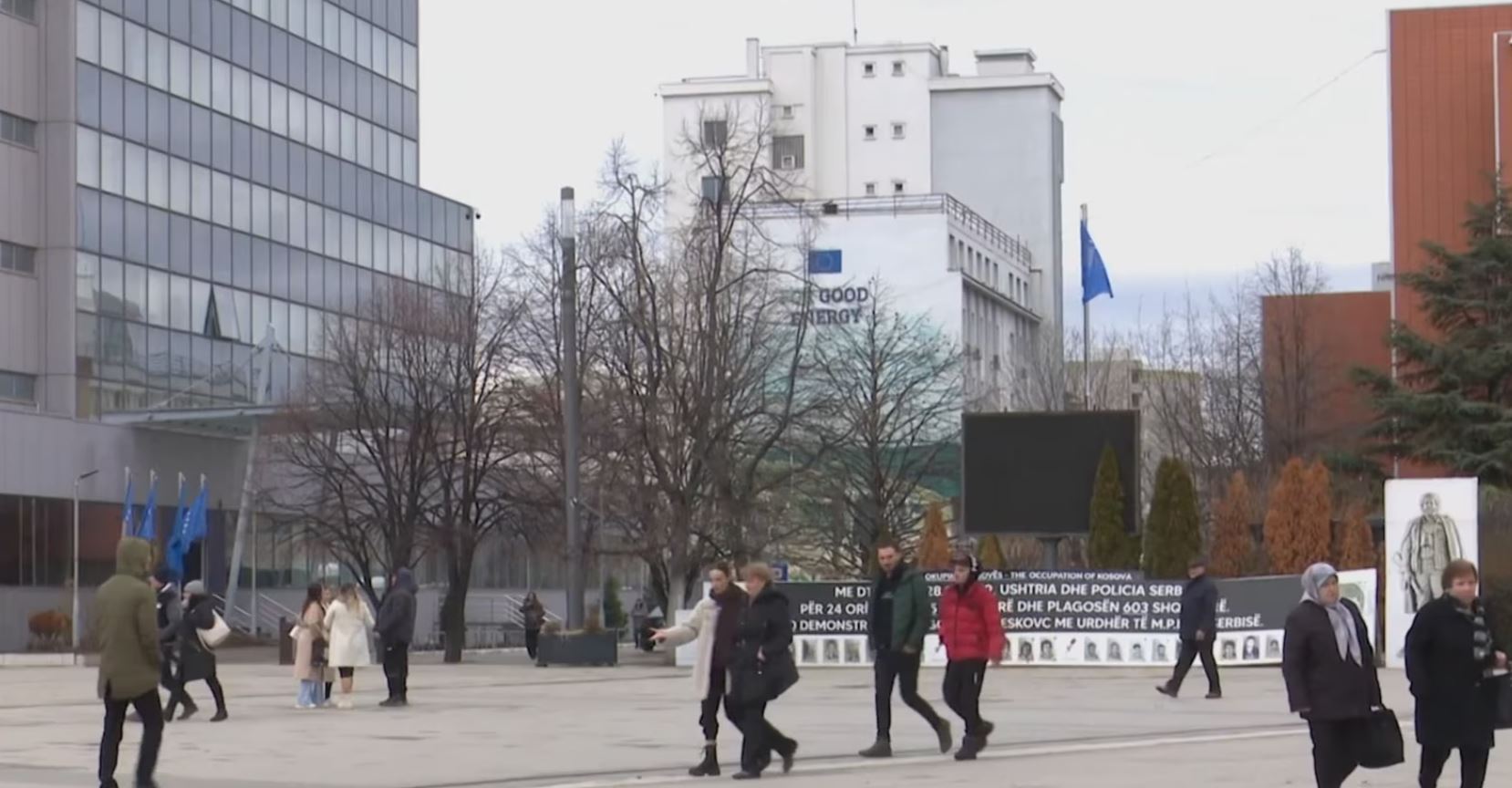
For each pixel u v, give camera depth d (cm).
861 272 9275
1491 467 5353
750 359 5312
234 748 2145
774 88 11138
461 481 5766
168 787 1723
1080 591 3831
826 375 6931
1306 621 1359
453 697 3183
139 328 6675
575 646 4375
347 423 5834
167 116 6881
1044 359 9419
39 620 5812
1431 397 5441
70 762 1984
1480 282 5644
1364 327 8056
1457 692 1386
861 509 6212
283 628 4950
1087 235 7512
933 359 8188
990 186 11119
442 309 5828
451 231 8956
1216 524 5044
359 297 6788
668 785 1725
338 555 6012
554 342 5438
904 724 2456
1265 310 7919
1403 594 3641
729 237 5153
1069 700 2920
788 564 5769
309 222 7781
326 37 7969
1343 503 5312
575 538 4362
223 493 6894
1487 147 6781
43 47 6353
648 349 5028
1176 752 1983
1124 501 3962
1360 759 1362
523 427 5494
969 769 1822
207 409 6209
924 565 4822
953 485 8075
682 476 4966
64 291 6300
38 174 6328
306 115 7794
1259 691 3116
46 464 5947
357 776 1814
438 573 8162
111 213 6550
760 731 1769
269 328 6762
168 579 2723
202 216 7062
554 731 2370
